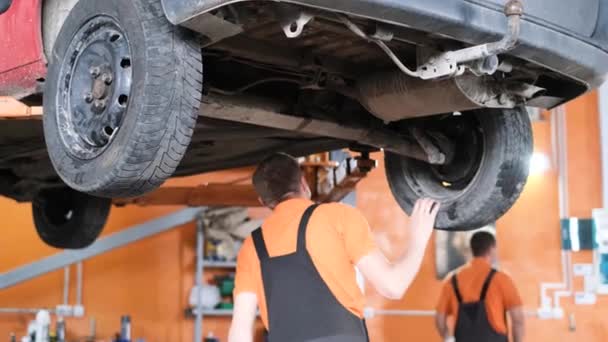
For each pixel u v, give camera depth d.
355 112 3.47
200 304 7.78
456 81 2.85
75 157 2.50
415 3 2.28
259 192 3.06
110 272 7.88
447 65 2.53
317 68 2.99
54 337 7.12
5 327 7.57
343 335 2.73
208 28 2.29
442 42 2.54
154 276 7.97
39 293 7.68
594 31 2.85
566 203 8.55
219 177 6.44
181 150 2.33
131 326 7.85
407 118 3.45
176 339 7.94
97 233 5.25
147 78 2.27
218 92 2.99
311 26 2.60
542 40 2.62
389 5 2.24
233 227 8.00
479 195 3.34
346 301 2.77
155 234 8.01
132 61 2.33
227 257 7.96
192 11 2.21
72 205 5.35
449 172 3.53
